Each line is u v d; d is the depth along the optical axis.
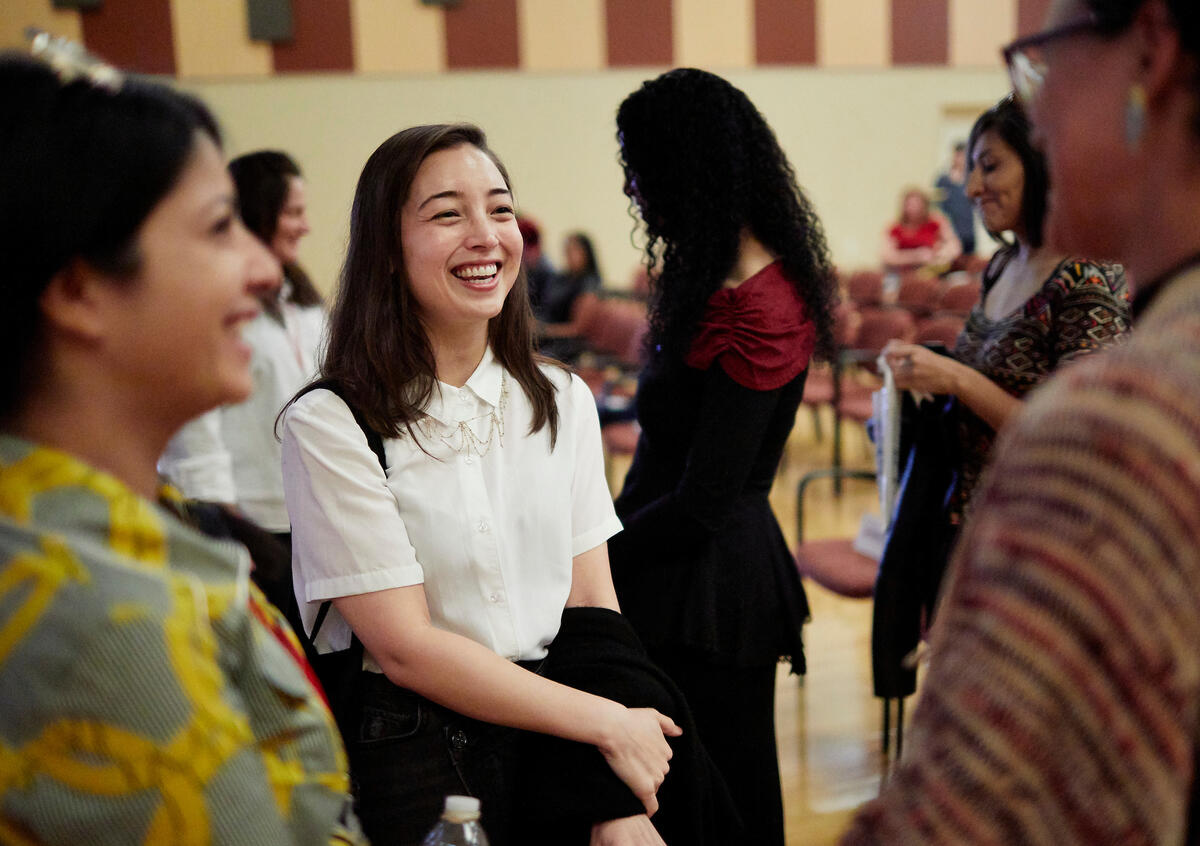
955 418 2.01
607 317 6.32
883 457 2.11
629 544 1.79
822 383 6.12
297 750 0.77
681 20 9.40
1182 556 0.53
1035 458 0.58
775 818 1.87
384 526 1.27
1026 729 0.55
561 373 1.48
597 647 1.39
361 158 8.67
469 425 1.35
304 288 2.52
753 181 1.75
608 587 1.47
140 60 7.89
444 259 1.30
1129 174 0.63
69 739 0.62
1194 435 0.54
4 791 0.63
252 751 0.69
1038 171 1.91
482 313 1.33
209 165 0.72
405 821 1.25
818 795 2.67
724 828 1.49
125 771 0.63
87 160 0.65
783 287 1.74
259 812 0.67
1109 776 0.54
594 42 9.20
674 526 1.74
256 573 0.98
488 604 1.31
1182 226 0.61
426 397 1.33
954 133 10.48
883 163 10.28
